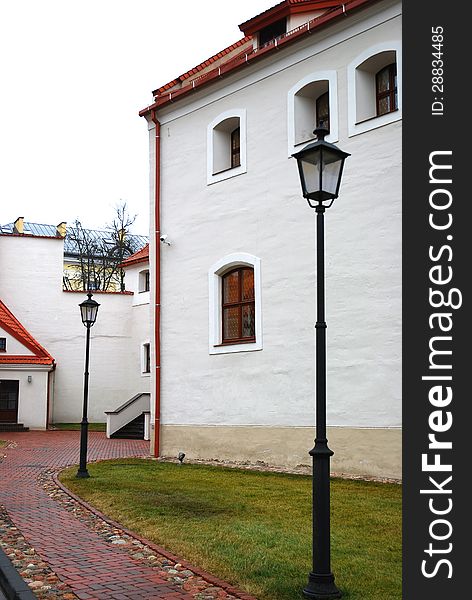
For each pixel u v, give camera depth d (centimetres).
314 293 1402
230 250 1602
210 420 1616
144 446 2239
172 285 1755
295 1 1622
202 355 1653
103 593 609
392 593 586
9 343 3066
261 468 1430
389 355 1241
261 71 1566
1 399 3030
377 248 1280
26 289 3488
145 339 3416
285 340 1452
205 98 1711
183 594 605
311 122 1502
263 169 1541
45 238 3550
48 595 605
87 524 918
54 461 1741
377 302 1270
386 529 814
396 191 1259
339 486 1148
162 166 1819
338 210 1355
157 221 1806
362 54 1344
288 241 1466
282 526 855
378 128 1298
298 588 605
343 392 1313
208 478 1292
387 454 1229
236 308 1612
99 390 3484
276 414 1459
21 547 787
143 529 862
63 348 3481
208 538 797
